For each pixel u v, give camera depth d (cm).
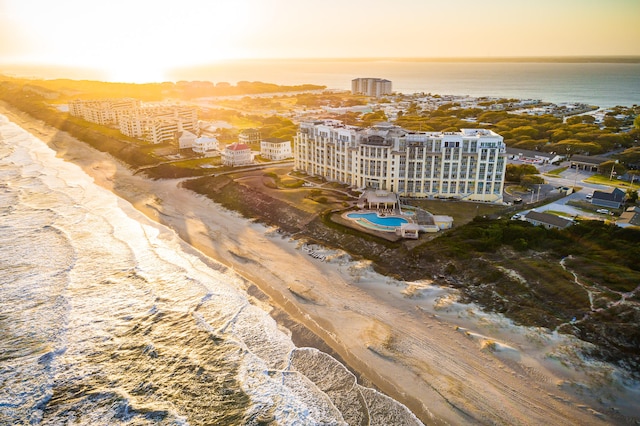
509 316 8456
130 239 12912
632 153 18875
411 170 14862
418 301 9331
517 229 11231
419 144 14588
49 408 6719
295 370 7606
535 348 7650
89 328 8600
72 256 11562
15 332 8438
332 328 8738
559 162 19900
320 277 10600
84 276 10556
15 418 6525
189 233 13475
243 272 11069
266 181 17238
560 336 7750
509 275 9544
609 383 6844
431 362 7669
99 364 7656
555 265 9856
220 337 8425
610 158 19200
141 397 6956
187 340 8306
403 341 8206
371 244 11688
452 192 14800
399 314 9006
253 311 9312
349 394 7062
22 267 10888
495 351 7712
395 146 14812
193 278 10594
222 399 6925
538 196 14838
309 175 18112
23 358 7762
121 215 15012
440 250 10800
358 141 15825
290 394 7038
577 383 6925
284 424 6450
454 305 8975
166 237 13162
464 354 7775
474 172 14350
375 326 8681
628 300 8275
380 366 7669
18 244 12225
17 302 9375
